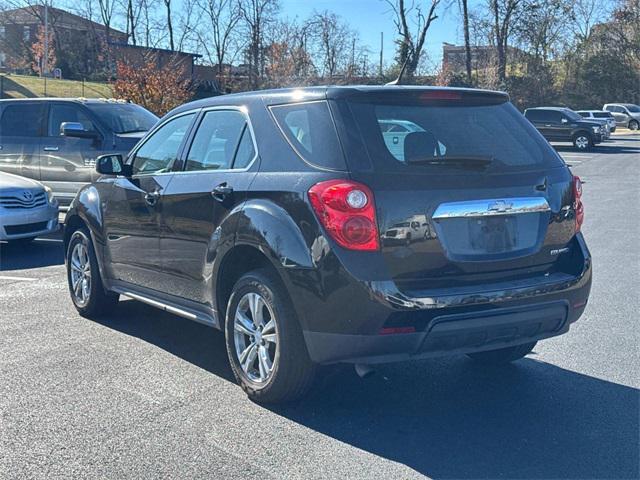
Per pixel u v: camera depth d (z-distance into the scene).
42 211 10.57
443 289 4.41
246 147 5.13
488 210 4.54
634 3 63.62
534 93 51.66
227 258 5.07
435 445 4.39
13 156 12.66
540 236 4.77
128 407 4.92
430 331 4.32
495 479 3.98
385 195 4.33
